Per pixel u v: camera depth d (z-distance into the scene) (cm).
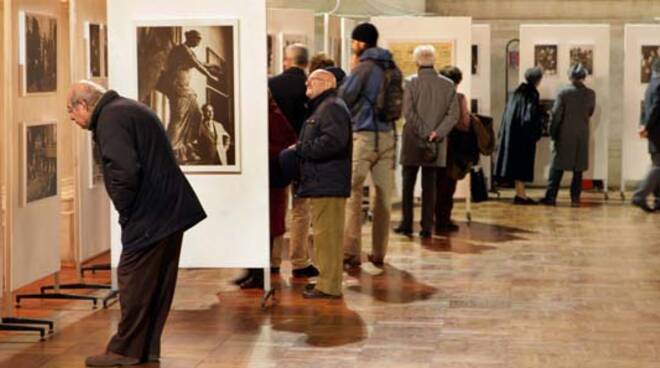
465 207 1570
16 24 838
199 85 909
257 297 959
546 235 1316
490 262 1134
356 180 1078
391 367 737
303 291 980
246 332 835
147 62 911
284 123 1015
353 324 860
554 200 1611
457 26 1425
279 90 1021
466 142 1340
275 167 1018
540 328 846
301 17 1304
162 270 745
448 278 1048
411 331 837
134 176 711
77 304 937
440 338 816
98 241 1056
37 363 752
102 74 1059
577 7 1858
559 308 917
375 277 1052
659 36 1630
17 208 847
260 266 926
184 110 911
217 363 748
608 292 983
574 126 1583
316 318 880
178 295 970
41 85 883
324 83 929
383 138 1077
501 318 880
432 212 1296
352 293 977
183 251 926
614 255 1179
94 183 1042
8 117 830
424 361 752
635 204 1570
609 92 1753
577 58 1677
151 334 753
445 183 1348
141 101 912
